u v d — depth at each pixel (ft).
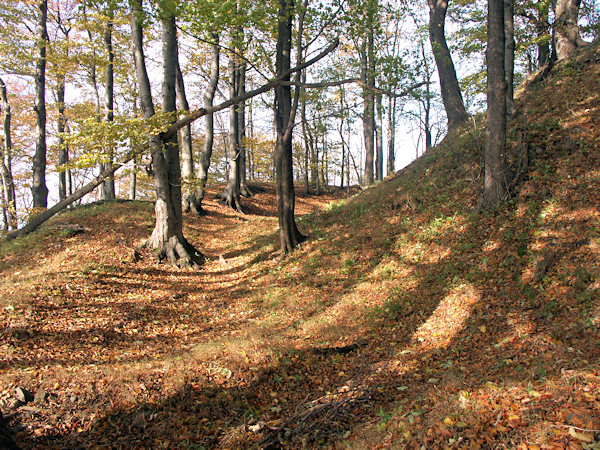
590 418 11.08
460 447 11.68
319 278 34.71
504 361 16.97
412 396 16.31
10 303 26.53
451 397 14.79
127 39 58.08
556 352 16.24
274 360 21.66
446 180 40.11
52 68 55.93
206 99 67.31
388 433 13.76
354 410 16.62
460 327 21.43
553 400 12.59
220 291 36.60
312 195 105.19
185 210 65.05
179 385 19.12
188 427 16.51
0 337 22.41
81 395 17.69
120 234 44.04
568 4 47.19
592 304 18.35
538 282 21.86
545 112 35.96
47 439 15.10
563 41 47.24
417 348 20.92
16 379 18.03
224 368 20.79
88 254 38.09
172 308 31.99
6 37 48.96
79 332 25.20
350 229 42.37
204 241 53.67
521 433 11.50
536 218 26.73
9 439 10.77
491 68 30.94
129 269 37.58
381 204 44.57
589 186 26.05
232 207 75.51
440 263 29.09
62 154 69.36
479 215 31.19
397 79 37.81
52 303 28.07
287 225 42.39
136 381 19.21
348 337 24.13
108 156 33.60
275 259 41.70
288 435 15.43
